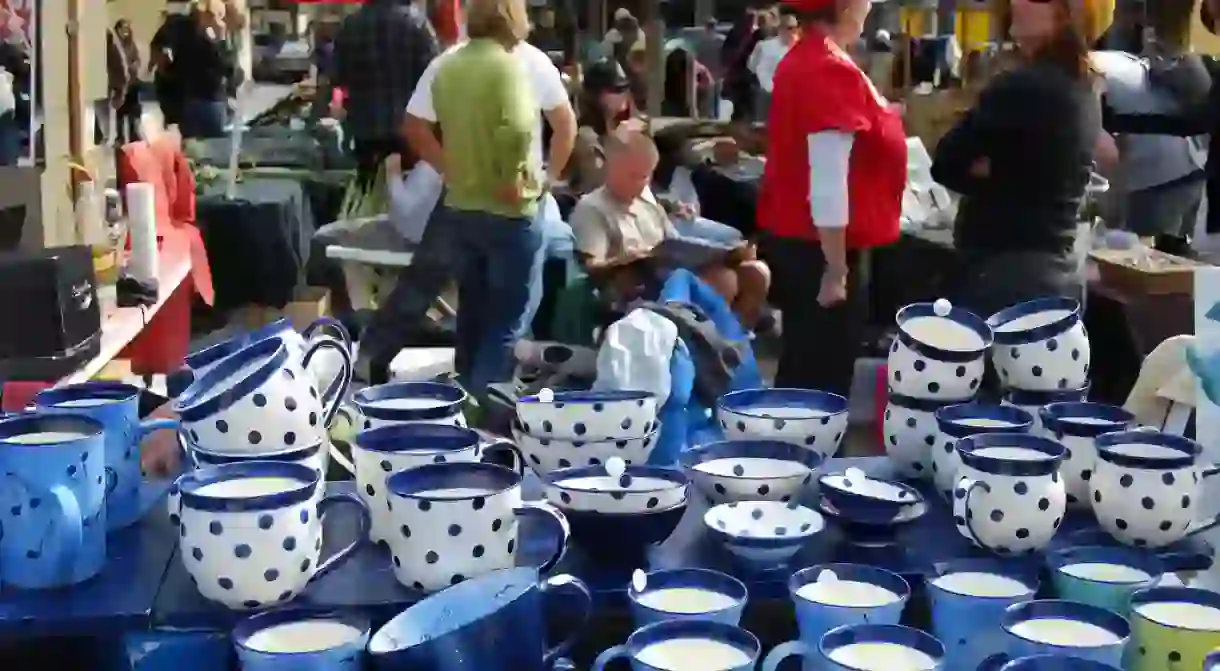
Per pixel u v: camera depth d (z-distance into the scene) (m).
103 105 3.76
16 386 1.97
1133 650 1.21
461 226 3.06
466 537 1.25
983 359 1.63
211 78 4.63
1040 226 2.44
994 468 1.37
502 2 3.03
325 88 4.71
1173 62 2.94
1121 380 2.83
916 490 1.52
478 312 3.05
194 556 1.23
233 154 4.47
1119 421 1.55
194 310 3.85
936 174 2.55
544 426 1.56
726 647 1.17
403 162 3.94
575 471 1.43
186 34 4.58
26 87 2.86
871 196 2.79
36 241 2.86
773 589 1.34
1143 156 3.04
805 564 1.37
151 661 1.20
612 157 3.29
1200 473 1.42
